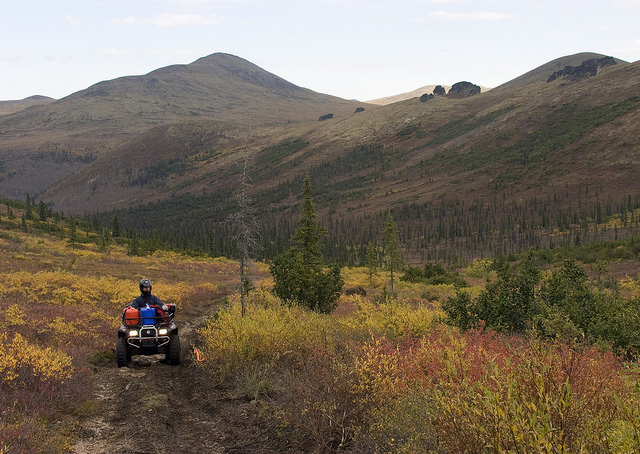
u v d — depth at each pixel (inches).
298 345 330.6
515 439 113.5
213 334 348.8
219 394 276.7
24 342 295.0
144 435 213.6
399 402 190.7
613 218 7027.6
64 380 270.5
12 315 425.1
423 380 200.5
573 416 118.9
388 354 232.8
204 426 229.3
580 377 144.7
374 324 410.0
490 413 121.7
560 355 162.1
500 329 407.5
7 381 245.8
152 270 1589.6
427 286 1722.4
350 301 930.7
